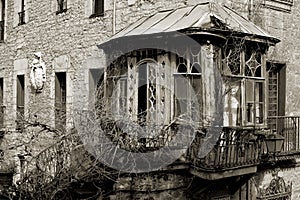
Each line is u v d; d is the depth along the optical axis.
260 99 10.67
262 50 10.62
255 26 10.76
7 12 16.73
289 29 12.53
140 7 11.57
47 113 13.73
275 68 12.48
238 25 10.16
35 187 8.95
